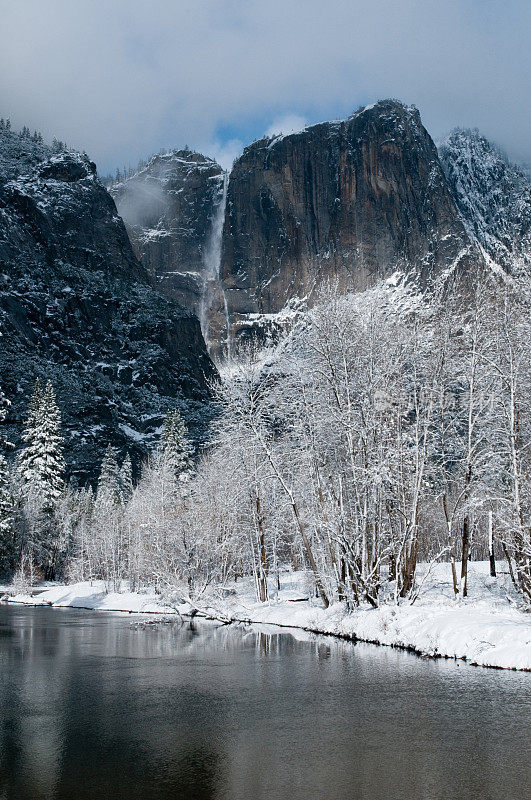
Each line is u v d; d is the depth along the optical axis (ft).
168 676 77.66
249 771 45.14
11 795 41.37
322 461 108.88
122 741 52.47
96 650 98.12
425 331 104.06
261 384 115.85
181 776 44.37
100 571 259.19
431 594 110.93
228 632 116.06
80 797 40.88
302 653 89.86
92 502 338.75
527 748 48.65
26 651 97.60
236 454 124.88
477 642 79.56
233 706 62.85
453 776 43.57
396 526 109.60
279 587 162.20
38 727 56.65
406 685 68.03
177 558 152.05
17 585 216.13
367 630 97.45
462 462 104.47
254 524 143.43
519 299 99.76
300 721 57.21
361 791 41.19
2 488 209.36
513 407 94.89
